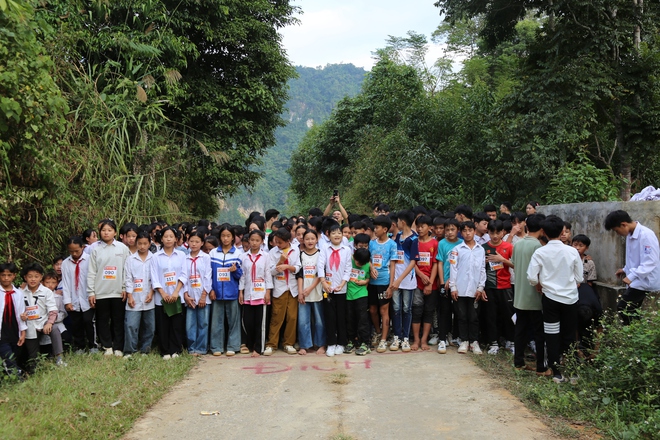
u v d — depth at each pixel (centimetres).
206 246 683
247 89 1434
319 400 466
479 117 1512
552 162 1248
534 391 456
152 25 1196
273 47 1511
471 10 1465
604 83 1248
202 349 645
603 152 1583
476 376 527
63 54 867
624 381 425
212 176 1403
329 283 643
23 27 559
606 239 585
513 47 2322
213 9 1334
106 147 873
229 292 647
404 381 516
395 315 648
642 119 1311
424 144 1581
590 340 511
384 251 653
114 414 422
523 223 646
